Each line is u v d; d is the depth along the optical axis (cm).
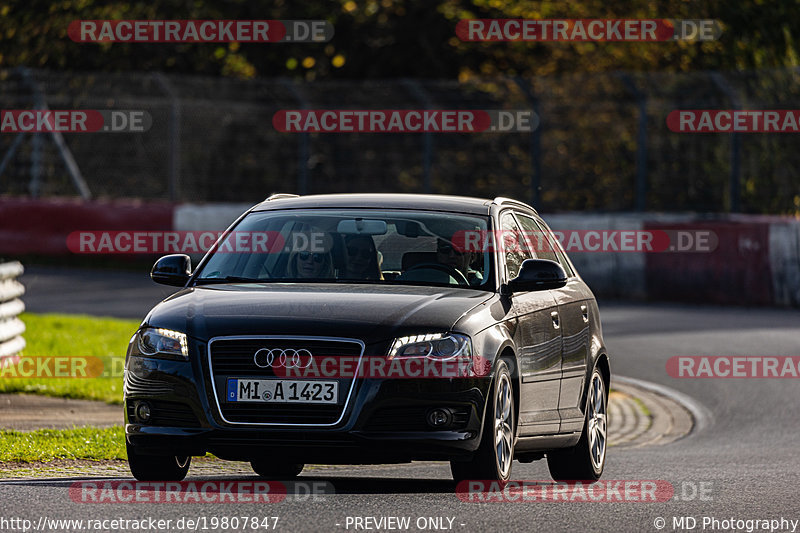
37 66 12138
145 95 10481
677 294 8862
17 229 10181
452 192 10944
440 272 3133
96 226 10112
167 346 2845
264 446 2766
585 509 2788
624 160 10800
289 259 3200
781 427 4862
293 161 11119
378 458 2773
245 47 12962
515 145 10994
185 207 10075
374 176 11012
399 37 13038
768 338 7062
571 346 3412
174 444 2808
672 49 12156
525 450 3178
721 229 8744
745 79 9444
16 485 2980
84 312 7462
